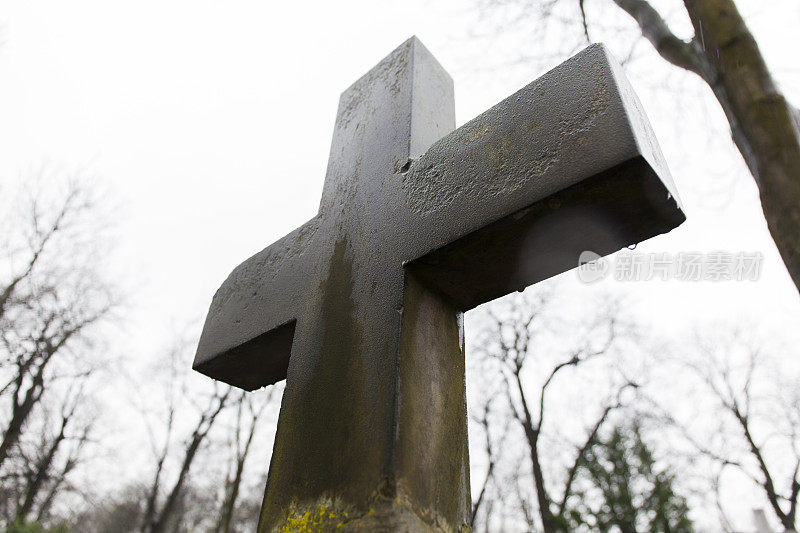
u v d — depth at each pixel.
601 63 1.26
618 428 13.92
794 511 13.62
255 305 1.91
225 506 19.19
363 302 1.45
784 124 2.66
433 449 1.22
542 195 1.17
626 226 1.23
